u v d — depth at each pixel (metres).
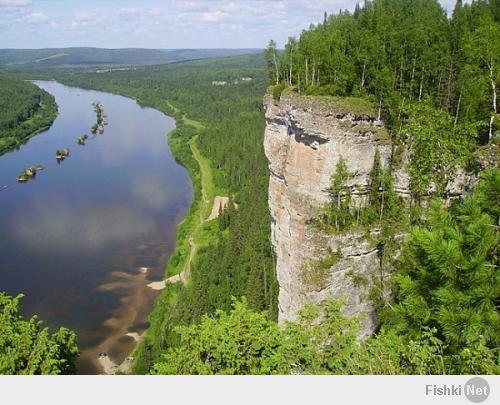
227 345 15.70
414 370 14.08
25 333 20.19
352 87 39.88
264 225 62.38
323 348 15.85
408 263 17.67
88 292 65.31
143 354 50.25
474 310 13.59
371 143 35.16
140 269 71.62
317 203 36.69
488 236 13.90
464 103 35.19
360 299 35.62
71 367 22.20
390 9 56.47
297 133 37.12
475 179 31.84
